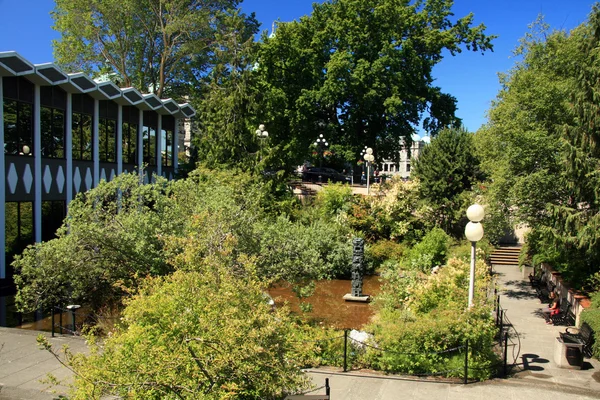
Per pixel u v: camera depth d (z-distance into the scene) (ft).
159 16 103.81
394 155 114.32
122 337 19.38
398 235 75.51
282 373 18.56
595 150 40.37
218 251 28.86
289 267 43.39
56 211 59.98
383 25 99.45
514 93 51.31
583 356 32.22
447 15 105.40
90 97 66.08
